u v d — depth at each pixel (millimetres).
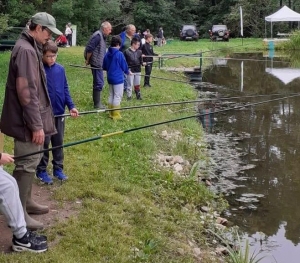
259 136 10172
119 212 5141
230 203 6688
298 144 9609
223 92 15180
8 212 3920
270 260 5207
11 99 4152
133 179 6188
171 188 6367
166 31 44188
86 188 5582
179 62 20719
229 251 4980
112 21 39781
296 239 5723
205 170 7859
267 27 42438
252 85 16844
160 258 4480
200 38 45656
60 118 5676
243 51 30703
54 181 5738
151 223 5094
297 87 16359
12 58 4109
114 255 4285
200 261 4742
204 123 11102
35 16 4156
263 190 7176
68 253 4172
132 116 9484
